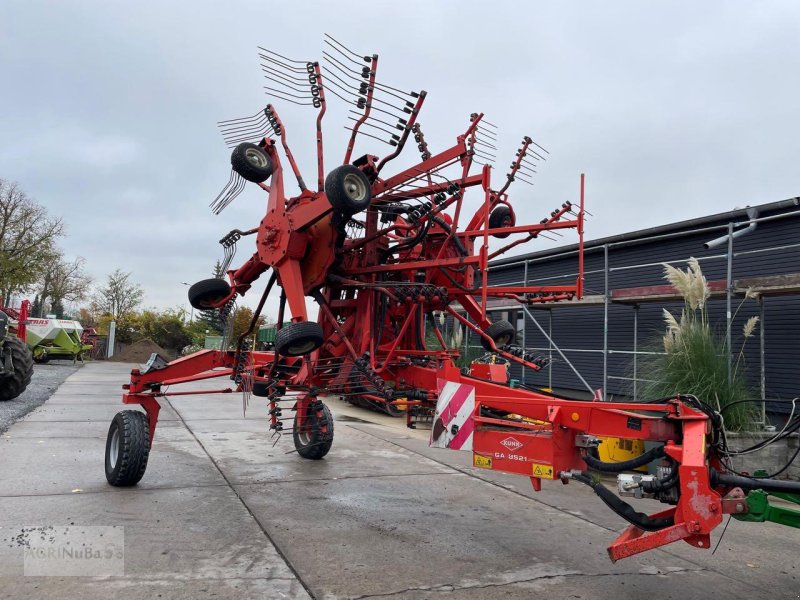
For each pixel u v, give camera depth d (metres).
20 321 16.77
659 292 10.84
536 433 4.26
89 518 5.12
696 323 9.08
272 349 9.16
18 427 9.79
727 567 4.54
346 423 12.01
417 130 6.61
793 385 10.45
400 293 5.71
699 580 4.25
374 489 6.61
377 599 3.73
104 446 8.41
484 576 4.18
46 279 50.78
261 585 3.87
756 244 11.33
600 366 14.38
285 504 5.85
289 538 4.83
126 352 46.62
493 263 16.84
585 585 4.08
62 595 3.60
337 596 3.75
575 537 5.14
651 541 3.40
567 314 15.51
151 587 3.77
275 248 5.96
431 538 4.99
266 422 11.63
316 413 8.03
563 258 15.62
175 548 4.48
